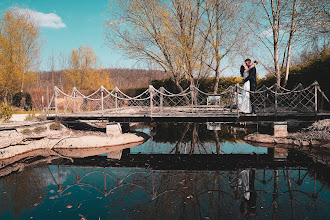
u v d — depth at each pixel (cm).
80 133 905
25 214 339
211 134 1066
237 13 1326
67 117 952
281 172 520
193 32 1352
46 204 376
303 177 484
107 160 661
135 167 592
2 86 1694
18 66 1747
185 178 500
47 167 592
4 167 591
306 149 713
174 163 625
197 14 1341
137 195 411
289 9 1127
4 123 848
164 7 1319
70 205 372
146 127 1350
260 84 1532
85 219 323
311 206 353
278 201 374
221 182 469
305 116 807
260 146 787
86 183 478
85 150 778
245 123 1329
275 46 1237
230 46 1372
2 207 364
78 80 2303
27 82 1900
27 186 461
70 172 553
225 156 684
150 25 1334
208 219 315
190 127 1313
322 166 553
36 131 810
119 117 912
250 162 609
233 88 915
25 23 1814
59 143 810
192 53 1307
